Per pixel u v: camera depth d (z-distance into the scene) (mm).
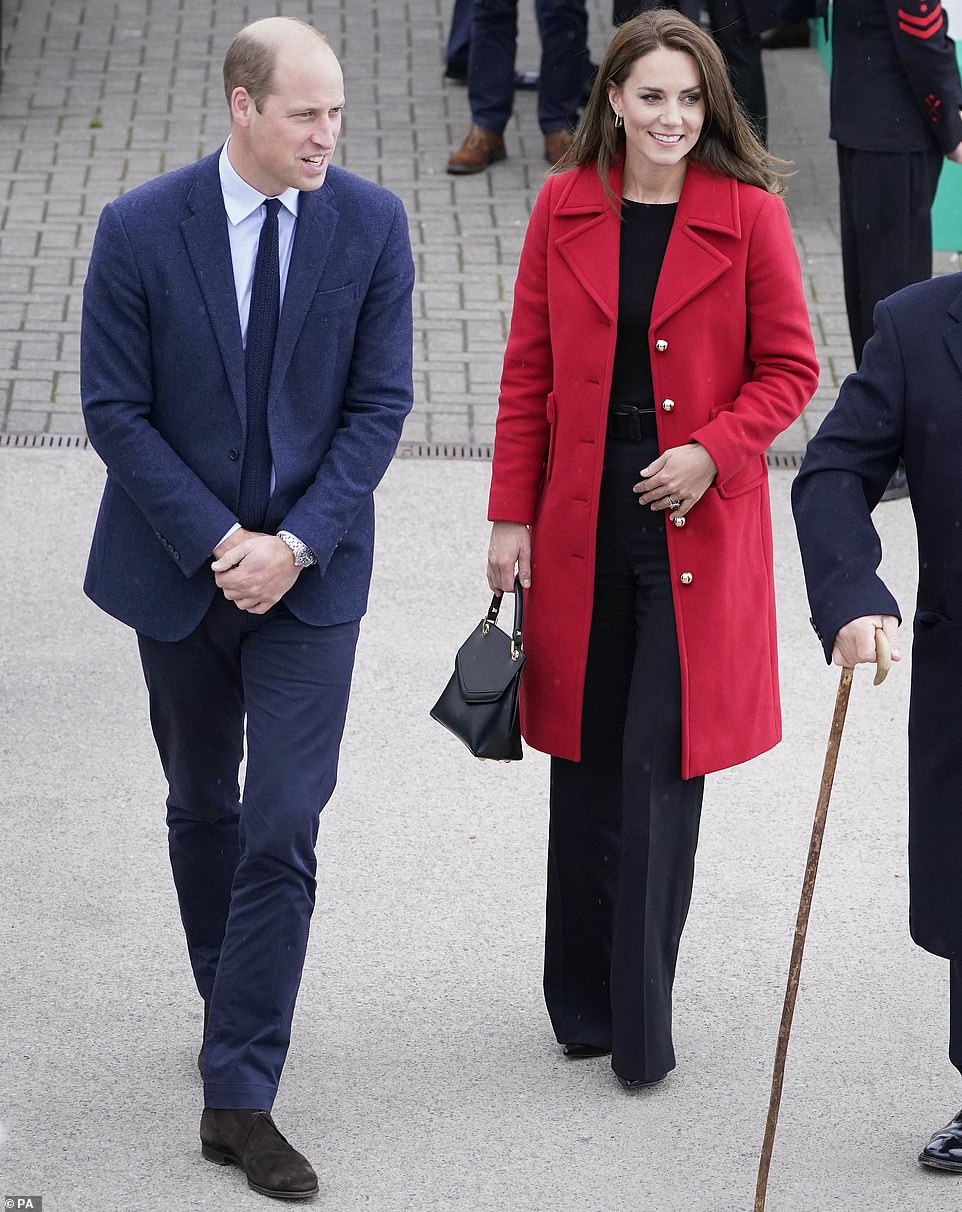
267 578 7586
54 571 13695
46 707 11945
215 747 8266
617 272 8008
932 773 7457
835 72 14992
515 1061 8750
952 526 7172
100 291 7625
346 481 7797
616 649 8477
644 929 8219
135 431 7676
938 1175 7957
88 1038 8781
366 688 12289
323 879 10195
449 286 18750
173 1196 7699
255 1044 7809
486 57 20969
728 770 11484
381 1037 8891
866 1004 9219
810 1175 7945
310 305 7680
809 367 8109
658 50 7699
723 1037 8953
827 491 7332
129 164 21156
